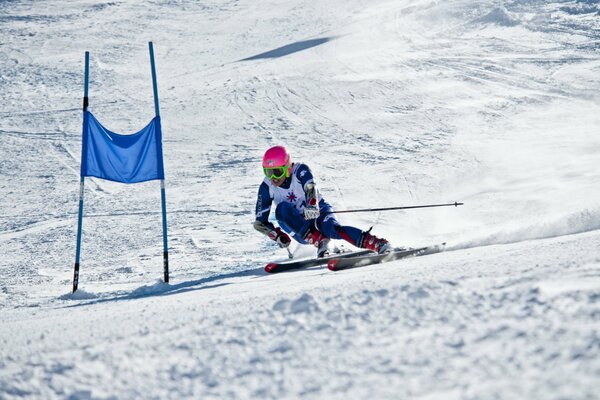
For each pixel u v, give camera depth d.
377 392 5.37
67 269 30.77
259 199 24.25
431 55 101.88
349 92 84.62
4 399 6.32
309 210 22.58
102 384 6.52
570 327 6.19
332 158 59.25
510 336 6.23
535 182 45.69
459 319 7.20
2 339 10.37
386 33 118.00
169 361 7.11
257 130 71.88
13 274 29.92
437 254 20.16
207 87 91.56
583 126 66.31
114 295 20.64
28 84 98.12
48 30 138.88
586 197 38.88
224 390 5.97
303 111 78.25
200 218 43.56
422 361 5.96
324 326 7.75
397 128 69.81
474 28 115.94
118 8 161.12
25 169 61.16
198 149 66.00
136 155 24.84
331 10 150.75
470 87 84.56
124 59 117.25
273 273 21.45
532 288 8.07
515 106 75.94
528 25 113.81
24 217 46.66
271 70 98.56
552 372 5.11
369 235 22.67
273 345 7.24
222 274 23.58
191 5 165.00
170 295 17.53
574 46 101.12
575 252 12.58
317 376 6.00
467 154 57.97
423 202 44.47
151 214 45.69
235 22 147.25
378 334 7.09
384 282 11.27
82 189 24.50
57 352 8.27
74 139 71.06
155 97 25.02
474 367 5.57
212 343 7.68
